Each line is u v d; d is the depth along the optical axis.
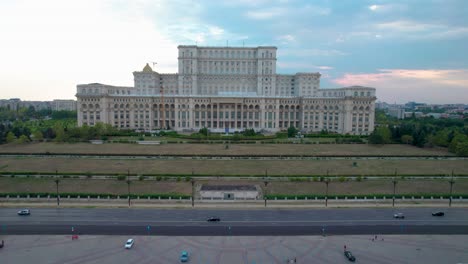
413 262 62.50
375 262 62.44
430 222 81.50
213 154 160.00
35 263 60.94
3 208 88.31
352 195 98.12
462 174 124.31
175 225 78.50
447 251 66.81
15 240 70.00
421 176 121.81
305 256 64.56
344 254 65.12
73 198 96.00
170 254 64.81
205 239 71.38
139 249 66.62
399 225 79.50
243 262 61.94
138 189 104.62
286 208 90.81
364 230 76.62
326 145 196.75
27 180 113.00
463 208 91.44
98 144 193.62
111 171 125.38
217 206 91.81
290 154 161.50
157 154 158.00
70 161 143.62
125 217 83.00
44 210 87.25
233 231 75.50
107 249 66.50
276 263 61.75
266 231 75.69
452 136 191.12
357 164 142.88
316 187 108.50
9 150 170.12
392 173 126.00
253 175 119.81
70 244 68.50
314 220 82.31
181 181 114.31
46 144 193.50
